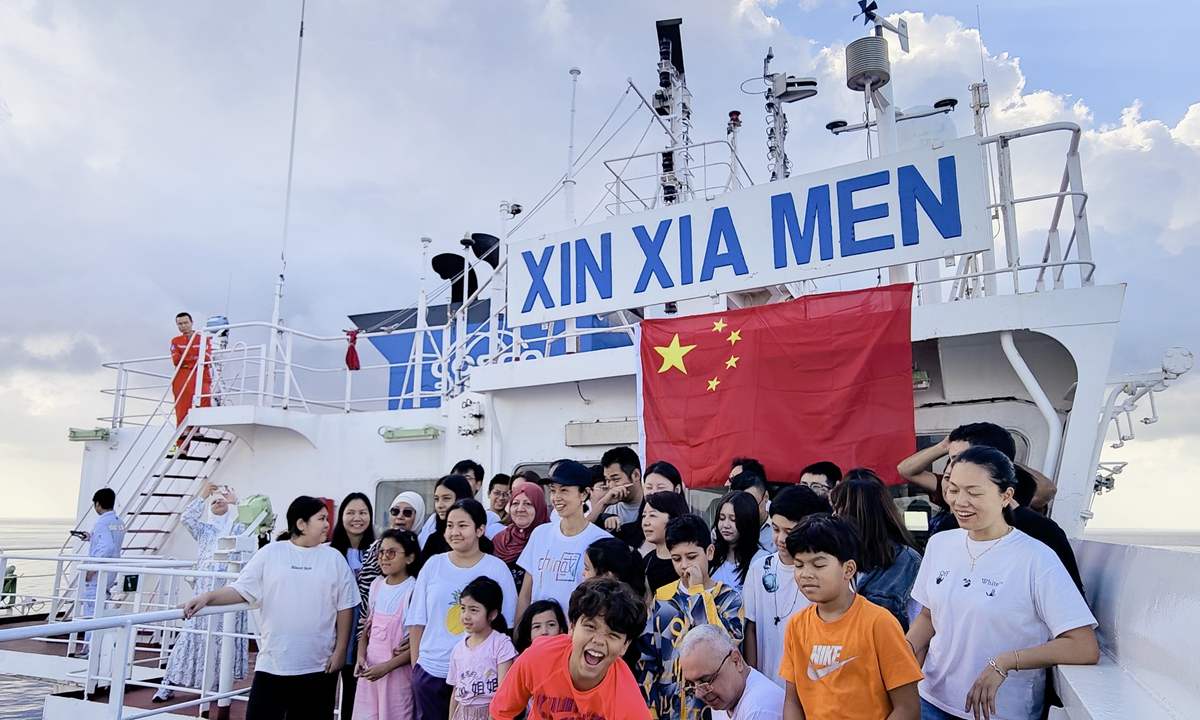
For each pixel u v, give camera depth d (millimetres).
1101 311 5402
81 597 8312
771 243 6715
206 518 7508
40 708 7312
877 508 3691
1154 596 2482
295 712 4840
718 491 6738
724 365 6555
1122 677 2570
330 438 9523
